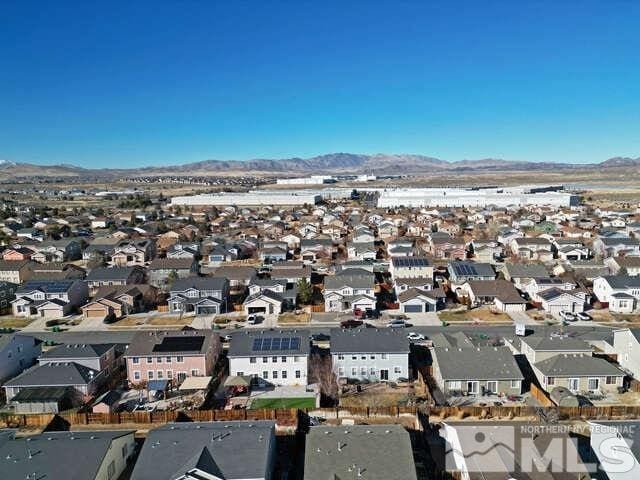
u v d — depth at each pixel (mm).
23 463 30250
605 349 54500
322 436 32625
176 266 91000
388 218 155375
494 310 71562
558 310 70000
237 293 81938
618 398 44656
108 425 41531
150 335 52562
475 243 107625
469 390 45656
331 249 110562
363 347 50094
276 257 106875
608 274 85312
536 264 88812
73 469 30016
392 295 79562
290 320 69062
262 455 30781
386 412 41812
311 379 49938
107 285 80812
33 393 44469
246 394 47219
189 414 41375
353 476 29375
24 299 73000
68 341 62406
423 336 60625
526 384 47594
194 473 28688
